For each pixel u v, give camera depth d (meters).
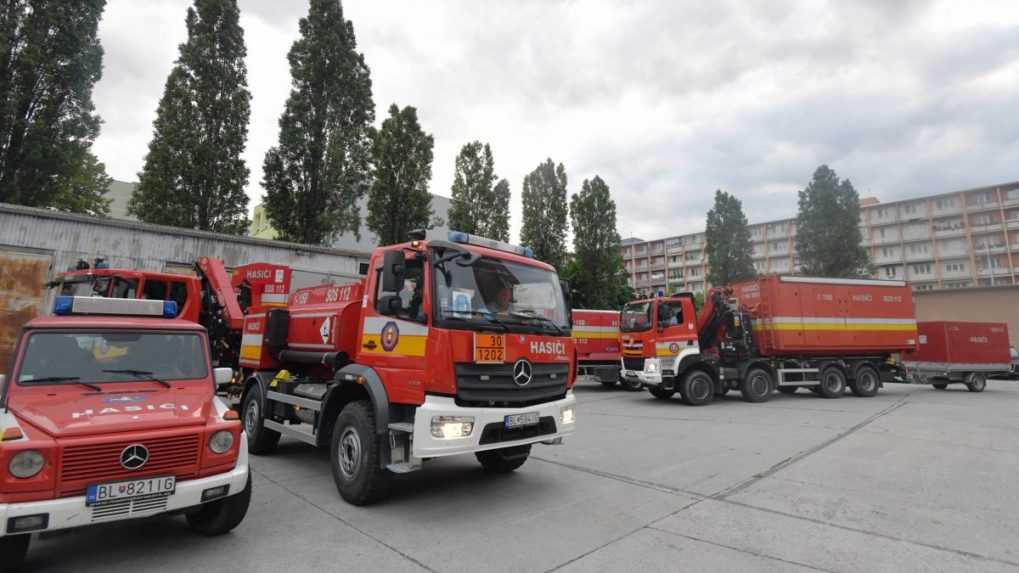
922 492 5.69
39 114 16.08
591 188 31.03
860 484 6.03
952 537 4.39
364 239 35.88
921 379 18.16
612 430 9.88
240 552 4.06
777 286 14.67
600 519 4.89
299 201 20.81
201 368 4.82
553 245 31.88
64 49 16.39
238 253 16.38
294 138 20.75
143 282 10.33
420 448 4.61
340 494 5.48
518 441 5.16
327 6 21.91
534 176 32.69
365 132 22.23
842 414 11.90
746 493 5.73
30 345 4.24
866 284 15.93
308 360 6.95
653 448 8.16
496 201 30.41
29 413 3.70
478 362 4.96
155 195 19.05
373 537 4.40
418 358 4.90
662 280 90.38
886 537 4.41
